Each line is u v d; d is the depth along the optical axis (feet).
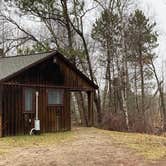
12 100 67.00
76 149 52.75
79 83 81.00
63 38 112.06
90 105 87.25
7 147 54.70
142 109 117.29
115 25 110.73
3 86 65.51
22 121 68.49
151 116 98.99
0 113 65.05
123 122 88.74
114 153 50.21
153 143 59.57
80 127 87.35
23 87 68.90
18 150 52.06
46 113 73.31
